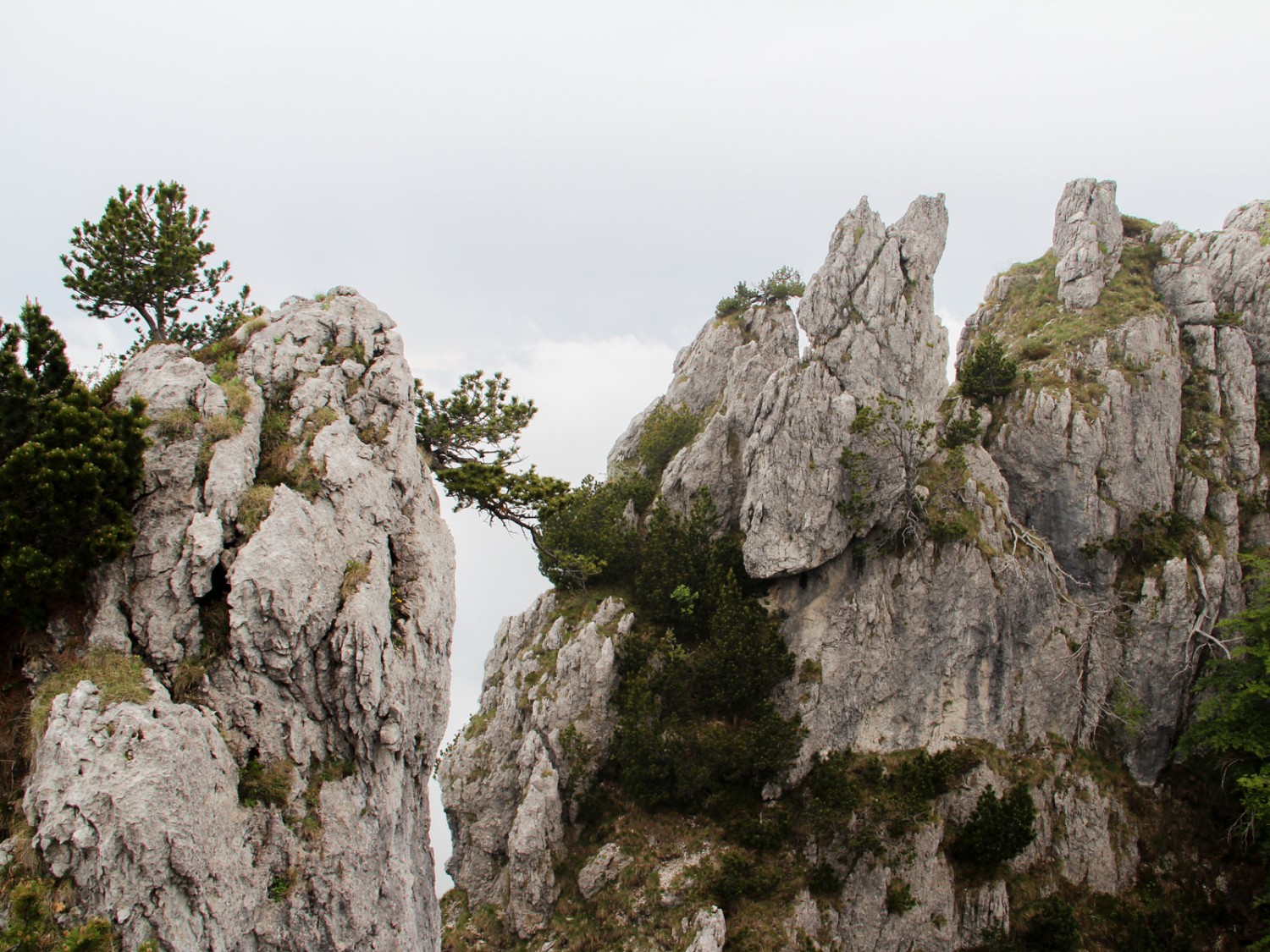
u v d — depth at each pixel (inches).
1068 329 2511.1
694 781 1932.8
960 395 2456.9
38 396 954.7
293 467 1029.2
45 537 887.7
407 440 1165.7
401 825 1020.5
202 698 893.2
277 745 917.8
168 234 1332.4
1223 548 2236.7
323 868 899.4
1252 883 1946.4
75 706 811.4
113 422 927.0
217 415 1016.2
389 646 995.9
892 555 2197.3
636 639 2114.9
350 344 1182.9
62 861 753.6
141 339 1378.0
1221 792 2064.5
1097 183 2748.5
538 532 1378.0
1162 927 1909.4
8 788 808.9
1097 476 2294.5
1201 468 2358.5
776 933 1775.3
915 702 2102.6
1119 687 2150.6
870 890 1847.9
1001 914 1867.6
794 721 2012.8
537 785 1987.0
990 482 2255.2
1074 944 1838.1
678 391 3100.4
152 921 770.8
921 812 1902.1
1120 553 2237.9
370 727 963.3
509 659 2452.0
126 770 786.2
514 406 1358.3
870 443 2165.4
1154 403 2353.6
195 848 804.0
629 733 1979.6
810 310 2338.8
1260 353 2529.5
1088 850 1995.6
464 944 1940.2
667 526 2316.7
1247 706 1900.8
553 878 1931.6
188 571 916.0
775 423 2208.4
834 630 2143.2
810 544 2135.8
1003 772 2032.5
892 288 2313.0
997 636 2128.4
